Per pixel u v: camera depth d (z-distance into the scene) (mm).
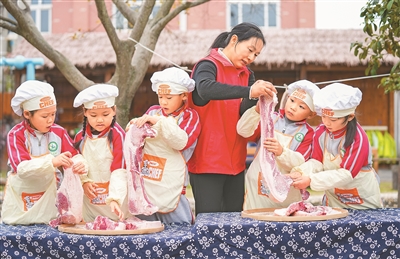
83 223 2855
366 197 3123
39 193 2990
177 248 2561
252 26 3182
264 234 2584
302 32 12188
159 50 11633
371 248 2602
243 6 13766
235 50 3168
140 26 5789
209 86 2977
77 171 2748
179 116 3041
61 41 12148
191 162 3246
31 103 2854
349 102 2854
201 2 6156
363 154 2953
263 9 13914
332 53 11453
